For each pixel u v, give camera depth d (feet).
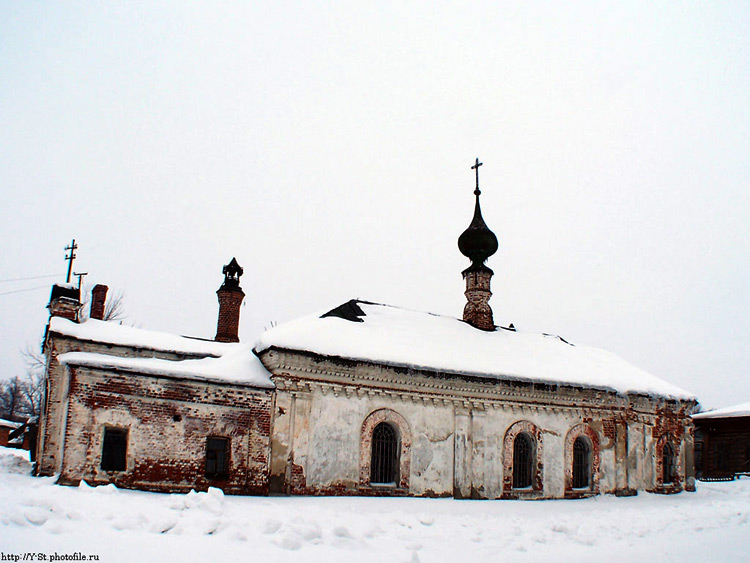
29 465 69.10
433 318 92.38
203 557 34.35
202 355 74.69
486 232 99.66
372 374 72.95
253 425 65.21
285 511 49.65
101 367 58.65
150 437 60.03
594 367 95.45
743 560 41.22
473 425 78.79
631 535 53.78
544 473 83.20
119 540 35.55
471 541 47.01
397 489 72.08
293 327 73.87
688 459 100.68
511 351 90.17
